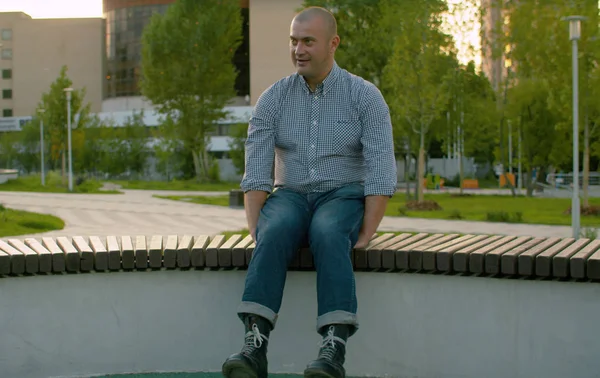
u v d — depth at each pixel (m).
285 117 3.77
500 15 33.09
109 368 3.98
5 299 3.91
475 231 19.25
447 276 3.79
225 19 58.56
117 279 3.98
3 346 3.91
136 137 69.12
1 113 95.50
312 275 3.90
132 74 85.12
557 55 26.17
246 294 3.27
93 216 25.52
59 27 94.00
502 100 41.47
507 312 3.71
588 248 3.87
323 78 3.72
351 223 3.47
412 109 30.98
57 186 48.12
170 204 33.03
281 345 3.96
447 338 3.80
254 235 3.56
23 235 18.05
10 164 73.69
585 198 26.91
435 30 30.08
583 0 25.25
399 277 3.85
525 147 42.00
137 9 84.56
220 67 58.62
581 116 26.62
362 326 3.90
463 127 44.50
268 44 75.69
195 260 3.87
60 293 3.95
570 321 3.61
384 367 3.89
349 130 3.71
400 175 73.25
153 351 3.99
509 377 3.71
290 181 3.75
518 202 35.44
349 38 38.34
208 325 3.97
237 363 3.06
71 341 3.96
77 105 50.06
